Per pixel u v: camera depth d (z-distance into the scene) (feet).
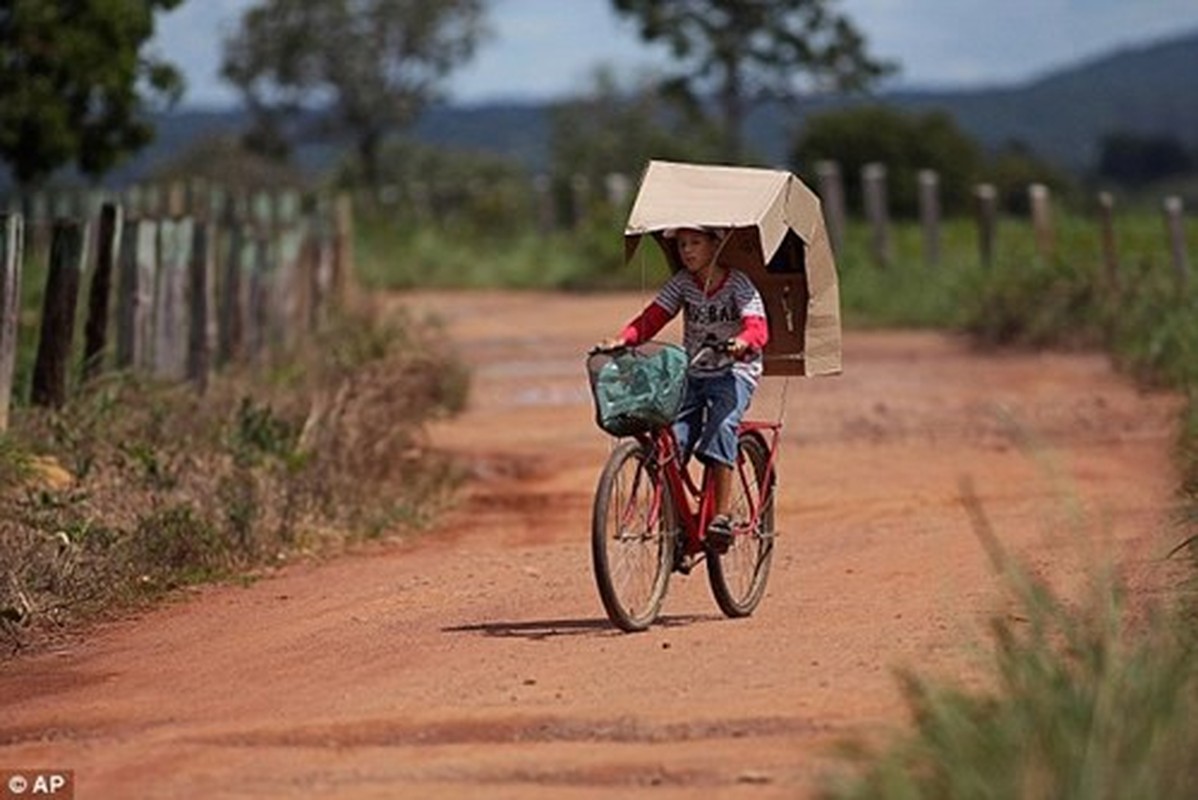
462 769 68.28
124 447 128.98
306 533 123.65
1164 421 170.19
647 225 92.53
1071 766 58.70
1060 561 108.78
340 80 558.15
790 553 118.11
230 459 131.95
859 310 276.00
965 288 263.08
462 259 354.54
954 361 223.30
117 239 143.23
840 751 63.93
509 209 422.00
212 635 95.81
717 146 460.96
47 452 126.52
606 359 91.71
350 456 139.03
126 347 147.84
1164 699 62.95
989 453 160.15
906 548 118.01
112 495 120.78
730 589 96.37
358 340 185.47
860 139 546.67
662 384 89.25
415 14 558.56
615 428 89.66
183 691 83.15
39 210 258.78
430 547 124.47
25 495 116.88
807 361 97.76
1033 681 65.10
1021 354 228.02
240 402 143.23
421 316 256.52
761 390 198.90
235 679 85.10
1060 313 232.12
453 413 184.75
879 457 159.84
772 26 454.40
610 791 65.67
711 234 92.68
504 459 160.15
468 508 140.36
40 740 75.92
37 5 233.14
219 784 67.87
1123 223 303.68
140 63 247.50
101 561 108.17
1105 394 191.01
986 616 91.09
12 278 126.21
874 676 79.15
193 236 154.10
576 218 396.98
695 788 65.62
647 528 91.61
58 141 237.45
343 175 542.16
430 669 84.28
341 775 68.23
